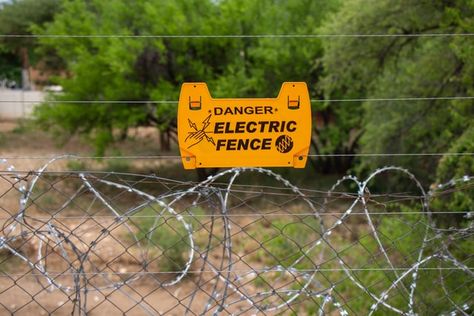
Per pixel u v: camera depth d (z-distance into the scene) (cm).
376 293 435
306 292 314
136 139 1842
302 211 752
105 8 1207
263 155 292
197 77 1122
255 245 643
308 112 292
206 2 1132
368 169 959
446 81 732
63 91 1162
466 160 546
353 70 790
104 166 1284
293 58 1103
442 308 350
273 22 1138
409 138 770
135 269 568
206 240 633
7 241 274
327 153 1207
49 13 2458
